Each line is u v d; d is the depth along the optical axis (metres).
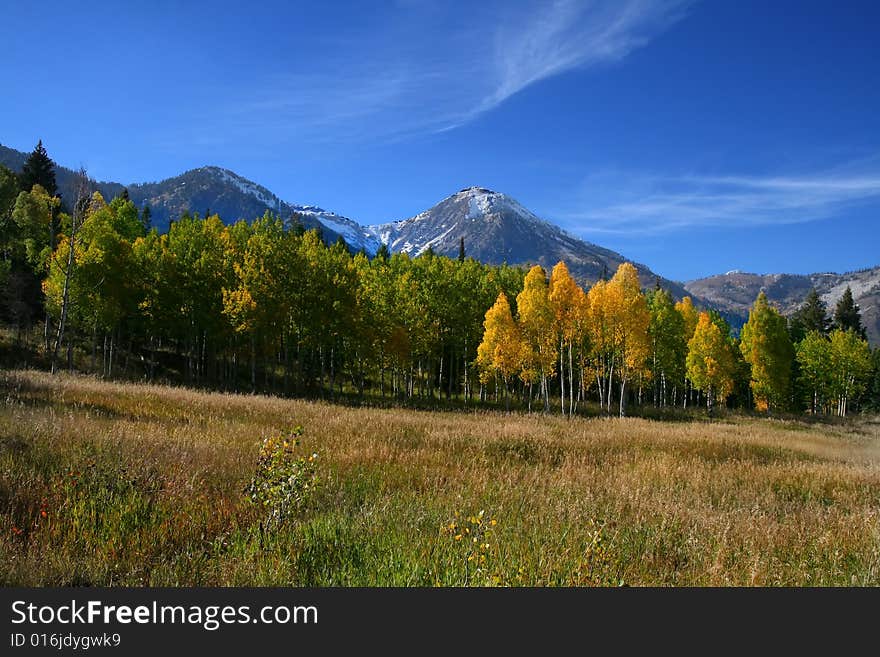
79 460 7.59
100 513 6.05
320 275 39.78
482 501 8.26
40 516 5.69
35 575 4.66
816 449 22.47
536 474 10.78
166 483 7.19
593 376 50.12
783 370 52.56
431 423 17.47
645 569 5.90
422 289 47.53
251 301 35.97
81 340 46.94
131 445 8.89
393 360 43.31
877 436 39.59
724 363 50.22
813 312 81.25
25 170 59.91
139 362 47.06
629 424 25.97
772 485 12.86
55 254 36.69
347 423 15.70
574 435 17.98
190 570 5.07
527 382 47.88
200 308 39.28
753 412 55.25
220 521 6.28
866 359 58.81
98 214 38.75
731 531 7.55
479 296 52.59
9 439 8.21
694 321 62.47
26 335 44.41
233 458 9.23
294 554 5.52
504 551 5.85
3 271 39.84
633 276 41.16
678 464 14.13
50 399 14.44
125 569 5.03
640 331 40.94
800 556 6.77
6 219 45.94
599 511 8.09
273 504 6.27
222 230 48.62
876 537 7.23
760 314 52.97
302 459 6.63
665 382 65.12
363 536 6.12
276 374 52.41
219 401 18.22
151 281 40.16
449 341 49.44
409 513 7.17
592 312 42.34
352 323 39.81
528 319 42.12
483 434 15.43
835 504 11.19
